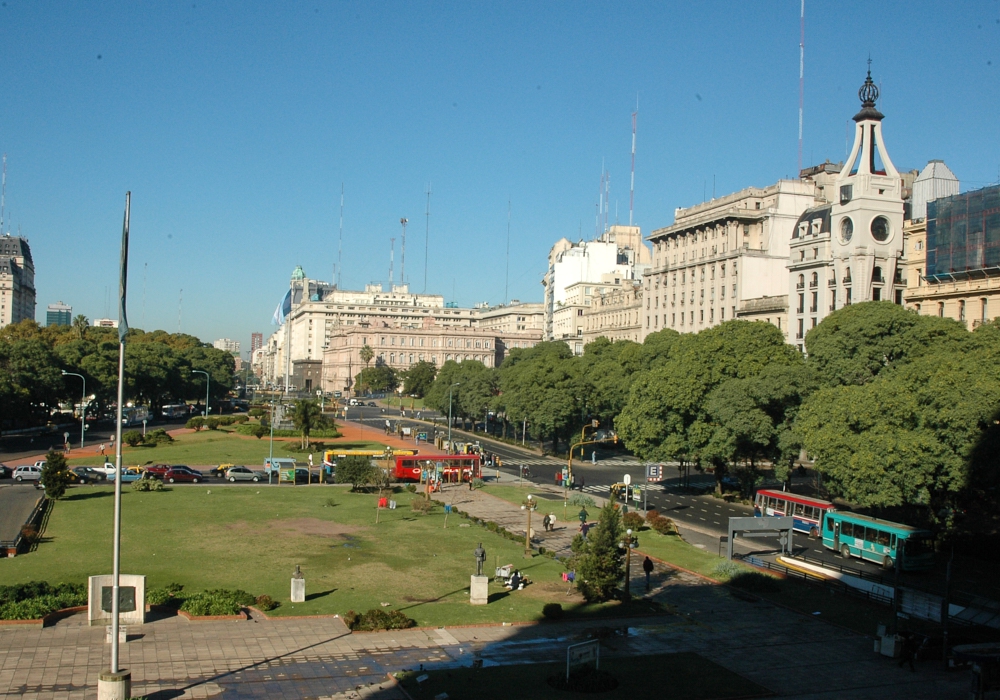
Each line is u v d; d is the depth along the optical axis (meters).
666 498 98.00
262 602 46.91
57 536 65.69
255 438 150.00
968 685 39.03
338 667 38.38
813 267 132.00
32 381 152.88
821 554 68.75
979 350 71.44
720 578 58.78
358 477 94.81
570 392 137.62
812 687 38.28
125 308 33.12
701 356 98.81
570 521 80.00
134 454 124.06
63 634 41.28
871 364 84.69
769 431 86.31
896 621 44.47
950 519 68.75
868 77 125.19
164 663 37.78
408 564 59.53
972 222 103.06
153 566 56.38
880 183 122.88
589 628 46.41
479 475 110.06
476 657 40.69
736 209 158.12
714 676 39.03
